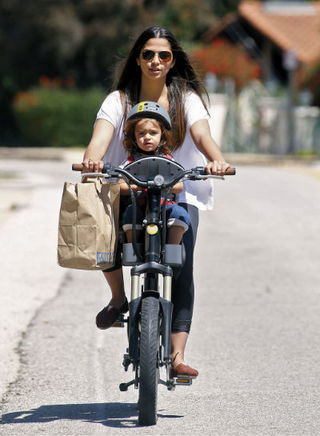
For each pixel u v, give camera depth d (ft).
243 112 288.10
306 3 373.20
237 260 91.91
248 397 47.98
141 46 45.34
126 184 42.52
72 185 41.47
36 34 367.25
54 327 63.57
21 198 146.10
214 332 62.80
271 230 112.88
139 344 41.14
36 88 353.92
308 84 304.91
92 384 50.29
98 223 41.24
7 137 382.63
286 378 51.83
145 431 41.63
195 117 44.93
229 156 269.44
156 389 41.37
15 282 78.84
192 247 44.47
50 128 331.77
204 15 377.30
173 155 45.68
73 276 82.99
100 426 42.55
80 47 362.53
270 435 41.32
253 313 68.74
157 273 41.98
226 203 141.49
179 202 45.32
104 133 44.65
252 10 362.74
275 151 288.30
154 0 378.32
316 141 290.35
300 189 166.91
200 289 77.82
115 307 45.80
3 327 63.10
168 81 45.83
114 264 42.73
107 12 360.07
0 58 376.07
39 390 49.19
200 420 43.73
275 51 353.92
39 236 103.86
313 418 44.21
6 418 44.16
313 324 65.41
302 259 92.58
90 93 336.29
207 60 312.71
